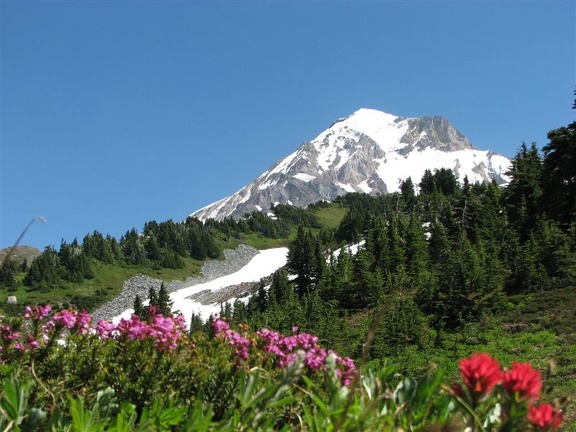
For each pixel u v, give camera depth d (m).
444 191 136.12
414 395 2.03
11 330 3.49
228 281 169.38
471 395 1.66
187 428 1.94
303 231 79.44
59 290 142.75
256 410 2.02
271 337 3.90
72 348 3.56
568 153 46.97
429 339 28.86
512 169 66.56
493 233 51.53
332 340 31.80
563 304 29.47
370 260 55.56
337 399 1.97
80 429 2.06
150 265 170.12
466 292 32.97
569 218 46.81
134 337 3.66
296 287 76.62
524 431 1.60
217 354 3.82
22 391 2.19
